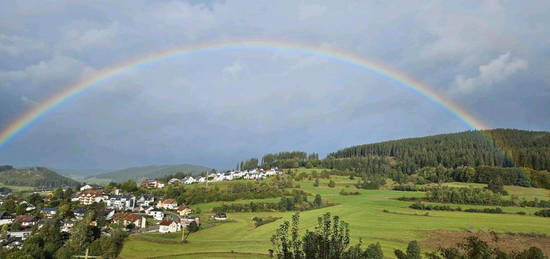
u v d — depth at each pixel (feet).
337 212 356.79
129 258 232.32
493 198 358.84
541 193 383.24
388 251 217.97
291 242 65.10
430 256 77.00
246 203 439.63
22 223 352.69
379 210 359.66
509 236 247.91
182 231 311.06
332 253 62.69
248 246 252.01
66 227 323.78
